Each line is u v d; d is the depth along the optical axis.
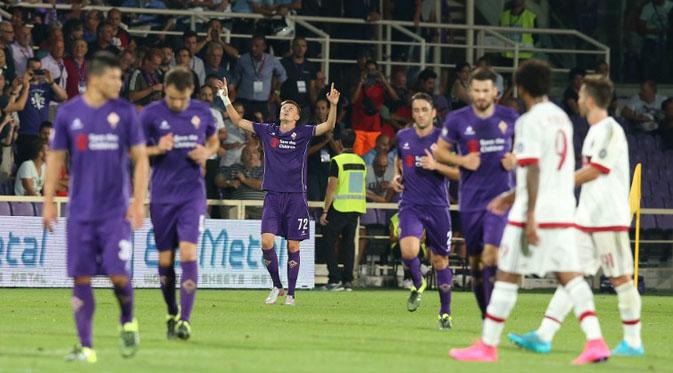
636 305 30.34
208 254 59.28
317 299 52.66
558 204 26.75
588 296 27.22
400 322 39.84
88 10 66.81
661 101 74.75
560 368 26.05
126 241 25.59
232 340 31.33
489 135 31.28
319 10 74.81
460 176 32.00
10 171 59.09
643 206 71.25
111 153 25.45
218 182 61.34
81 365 24.61
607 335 36.97
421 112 36.94
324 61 70.94
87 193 25.41
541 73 27.05
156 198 31.31
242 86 65.38
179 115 31.23
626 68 83.38
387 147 65.06
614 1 83.38
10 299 47.94
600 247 30.52
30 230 56.91
